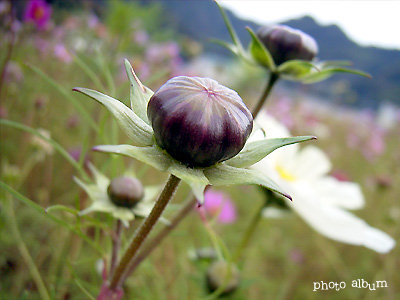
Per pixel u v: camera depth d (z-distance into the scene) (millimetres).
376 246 78
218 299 76
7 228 89
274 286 122
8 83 118
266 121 80
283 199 75
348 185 93
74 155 105
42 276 86
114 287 46
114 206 51
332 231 77
